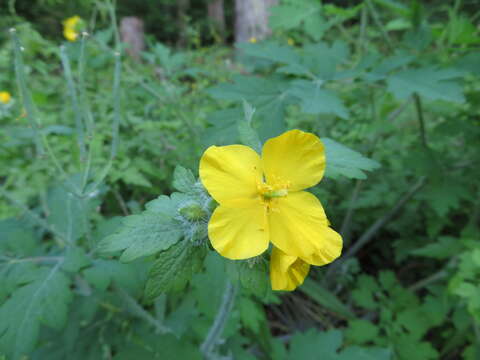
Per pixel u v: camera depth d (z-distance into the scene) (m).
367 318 0.19
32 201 0.19
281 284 0.07
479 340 0.15
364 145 0.19
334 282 0.20
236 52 0.31
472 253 0.13
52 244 0.15
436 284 0.19
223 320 0.11
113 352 0.16
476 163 0.18
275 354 0.14
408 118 0.28
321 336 0.14
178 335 0.14
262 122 0.13
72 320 0.14
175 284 0.07
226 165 0.07
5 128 0.18
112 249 0.07
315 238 0.07
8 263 0.11
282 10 0.18
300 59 0.15
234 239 0.07
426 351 0.15
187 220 0.07
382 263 0.23
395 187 0.21
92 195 0.11
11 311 0.09
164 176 0.17
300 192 0.08
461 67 0.15
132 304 0.13
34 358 0.13
